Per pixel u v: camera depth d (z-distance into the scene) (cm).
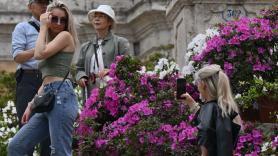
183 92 1129
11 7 3153
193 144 1138
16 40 1248
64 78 1087
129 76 1256
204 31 1549
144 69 1266
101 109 1252
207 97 1019
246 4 1559
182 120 1190
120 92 1252
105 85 1273
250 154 1098
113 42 1341
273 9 1296
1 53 3095
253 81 1209
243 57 1234
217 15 1553
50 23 1095
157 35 3011
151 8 2975
